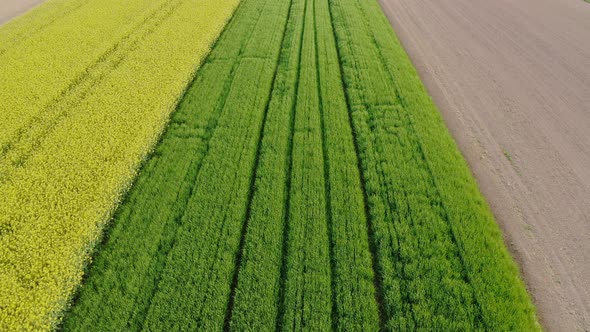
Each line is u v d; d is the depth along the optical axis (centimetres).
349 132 1306
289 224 991
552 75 1683
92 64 1705
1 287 842
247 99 1457
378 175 1135
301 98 1468
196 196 1070
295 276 877
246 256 920
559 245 969
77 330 793
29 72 1614
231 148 1234
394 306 824
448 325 795
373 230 986
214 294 847
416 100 1455
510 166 1198
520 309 819
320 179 1125
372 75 1603
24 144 1261
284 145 1250
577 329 807
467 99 1506
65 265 894
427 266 894
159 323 797
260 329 790
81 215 1012
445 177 1122
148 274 888
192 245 943
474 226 986
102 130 1295
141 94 1468
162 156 1211
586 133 1341
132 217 1019
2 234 975
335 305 837
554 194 1105
